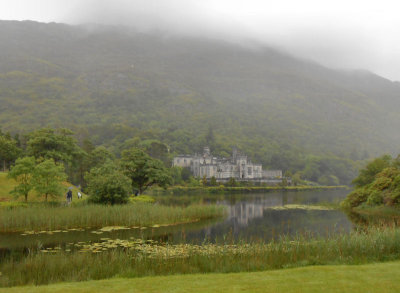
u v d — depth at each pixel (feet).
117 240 114.11
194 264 75.77
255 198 358.23
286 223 164.86
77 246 105.50
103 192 175.01
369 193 227.20
